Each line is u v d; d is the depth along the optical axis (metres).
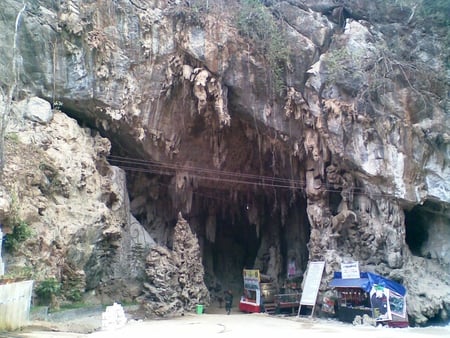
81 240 18.92
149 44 24.31
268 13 26.62
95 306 19.41
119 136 24.77
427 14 27.59
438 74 26.14
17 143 17.95
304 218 32.03
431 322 23.86
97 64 22.83
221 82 25.47
